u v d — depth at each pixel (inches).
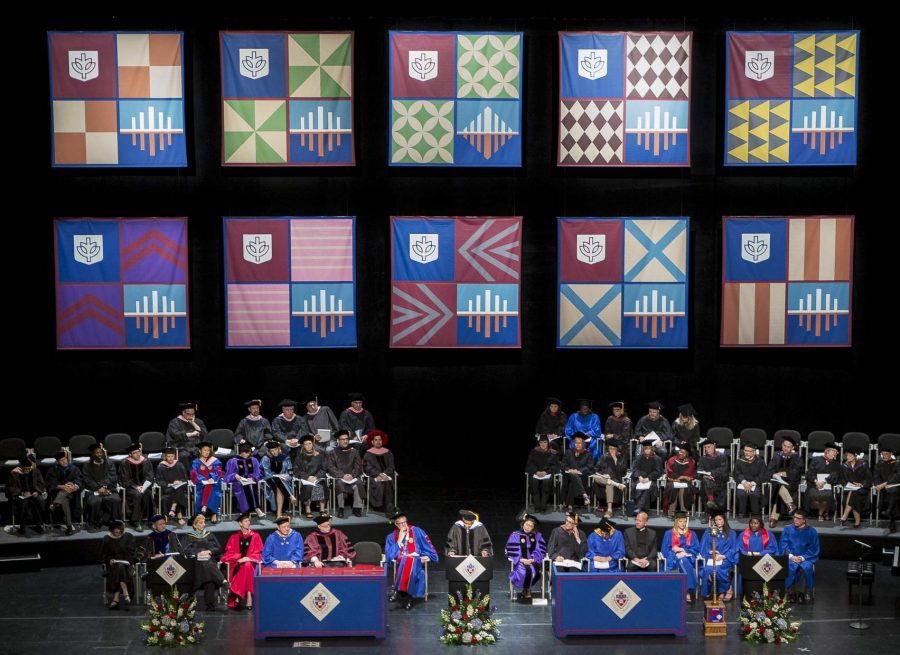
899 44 832.9
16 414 845.8
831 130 830.5
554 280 864.3
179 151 828.0
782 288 847.7
